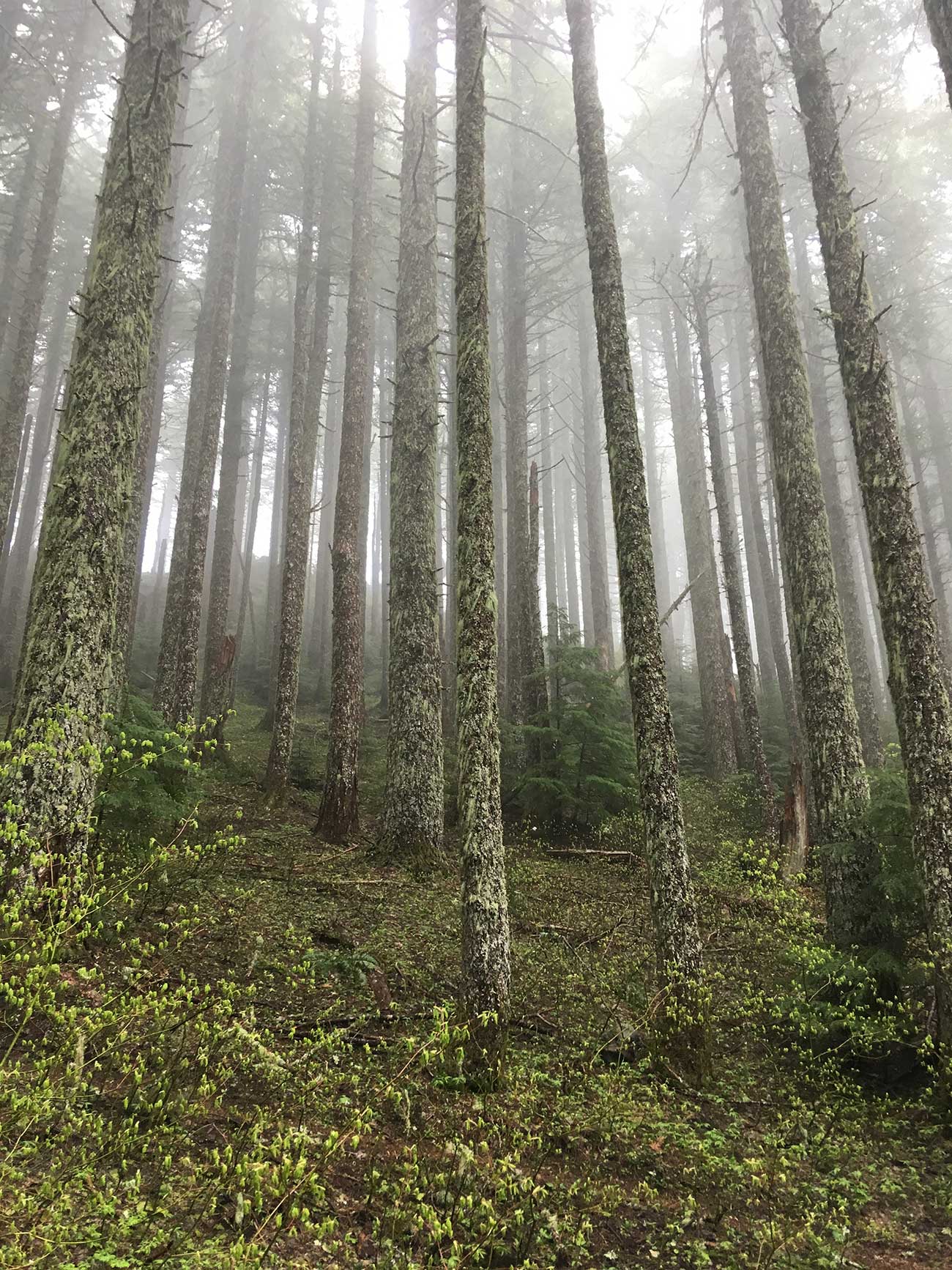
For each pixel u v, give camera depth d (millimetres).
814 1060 5531
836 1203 3979
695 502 21734
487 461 6199
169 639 15055
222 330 15906
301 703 23047
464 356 6430
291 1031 4758
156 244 6938
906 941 6316
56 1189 2771
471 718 5645
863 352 6473
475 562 5934
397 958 6711
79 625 5801
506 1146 4027
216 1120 3695
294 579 13180
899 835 6324
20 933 3893
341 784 10945
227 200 16984
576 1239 3396
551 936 7977
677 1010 5449
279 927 6809
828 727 7406
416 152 12836
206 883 7445
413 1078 4512
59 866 5047
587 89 8078
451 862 10438
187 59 17734
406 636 11078
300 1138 3061
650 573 6621
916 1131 4848
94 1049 3816
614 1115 4441
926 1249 3656
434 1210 3227
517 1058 5312
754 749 13156
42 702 5559
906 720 5723
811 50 7410
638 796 11938
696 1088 5266
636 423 7082
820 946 6629
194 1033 4336
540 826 12367
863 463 6352
